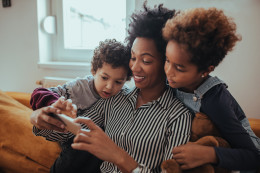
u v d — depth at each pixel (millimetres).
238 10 1143
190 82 667
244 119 817
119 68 875
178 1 1248
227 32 617
